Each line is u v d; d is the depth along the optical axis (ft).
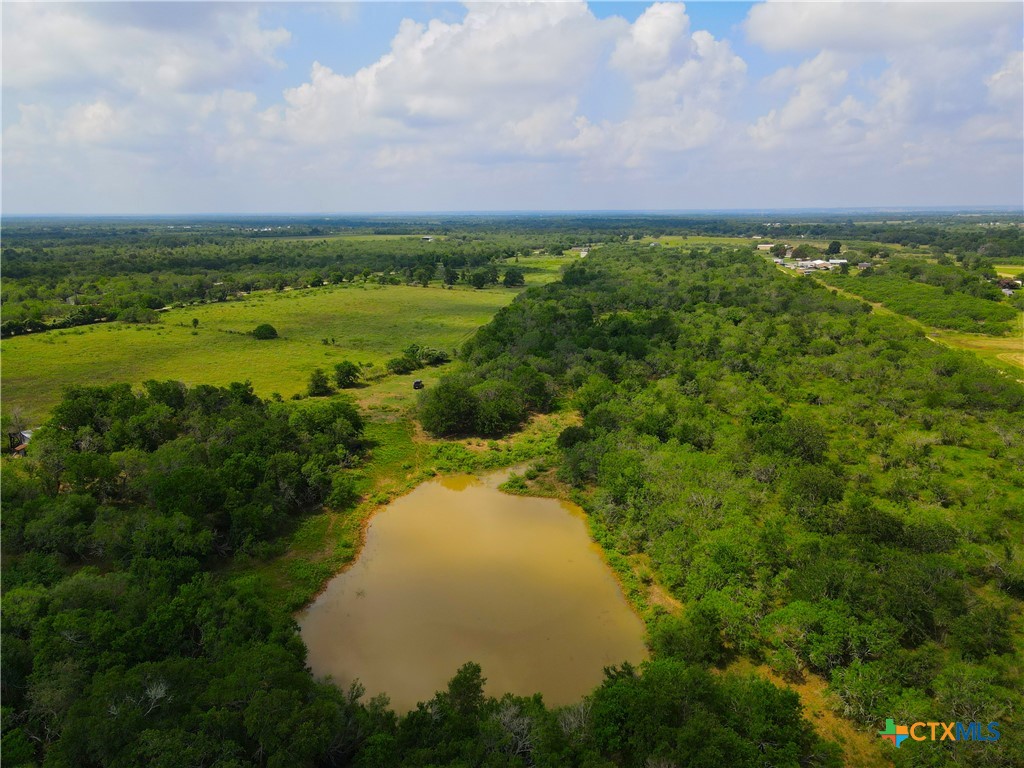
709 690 94.94
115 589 112.98
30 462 162.81
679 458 183.73
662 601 134.21
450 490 191.11
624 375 282.36
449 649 120.67
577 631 126.11
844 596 116.98
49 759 81.05
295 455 179.22
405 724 89.86
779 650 110.73
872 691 99.50
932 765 87.71
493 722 89.10
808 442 187.11
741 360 286.46
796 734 90.33
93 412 199.62
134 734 82.12
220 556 146.61
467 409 230.27
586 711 94.73
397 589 140.26
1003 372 271.90
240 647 102.73
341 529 164.35
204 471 153.69
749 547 136.87
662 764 83.35
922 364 269.23
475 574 146.20
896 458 184.96
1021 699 94.73
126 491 162.71
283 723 83.56
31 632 101.91
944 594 114.73
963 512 153.69
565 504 181.37
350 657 118.21
